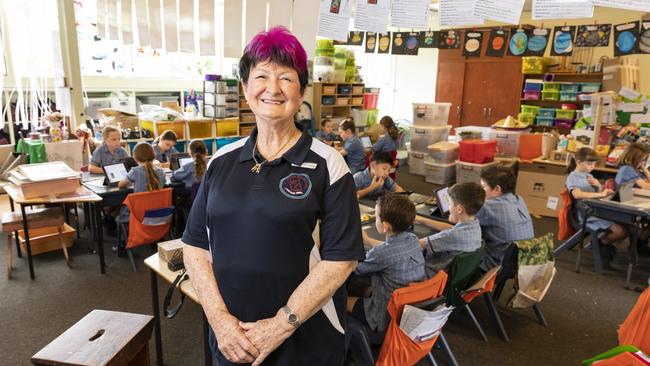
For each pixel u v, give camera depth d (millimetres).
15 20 4895
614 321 2855
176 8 2998
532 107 6945
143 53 6324
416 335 1727
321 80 7137
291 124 1102
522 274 2475
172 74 6695
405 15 2135
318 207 1040
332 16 2297
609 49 6535
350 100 7727
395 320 1719
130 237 3314
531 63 6797
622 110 4977
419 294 1771
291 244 1022
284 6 2451
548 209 5180
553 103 7023
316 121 7273
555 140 5355
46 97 5254
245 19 2510
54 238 3754
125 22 3391
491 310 2643
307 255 1056
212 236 1104
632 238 3330
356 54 8414
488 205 2660
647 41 2510
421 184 6645
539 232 4621
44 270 3404
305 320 1026
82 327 1691
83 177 3998
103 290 3100
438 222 2713
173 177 3920
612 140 4887
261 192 1027
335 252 1045
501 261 2607
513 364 2381
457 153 6758
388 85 9633
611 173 4711
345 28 2303
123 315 1788
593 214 3467
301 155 1061
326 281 1025
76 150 4660
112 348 1559
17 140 5203
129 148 5117
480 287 2250
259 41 1036
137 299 2979
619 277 3551
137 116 5512
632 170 3947
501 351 2496
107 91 6020
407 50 3213
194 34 3023
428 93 9094
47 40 5078
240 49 2588
